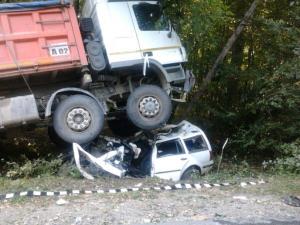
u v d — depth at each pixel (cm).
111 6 1034
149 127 1048
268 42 1423
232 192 804
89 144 1028
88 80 993
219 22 1360
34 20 955
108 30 1021
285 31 1319
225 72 1476
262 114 1385
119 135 1219
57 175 955
